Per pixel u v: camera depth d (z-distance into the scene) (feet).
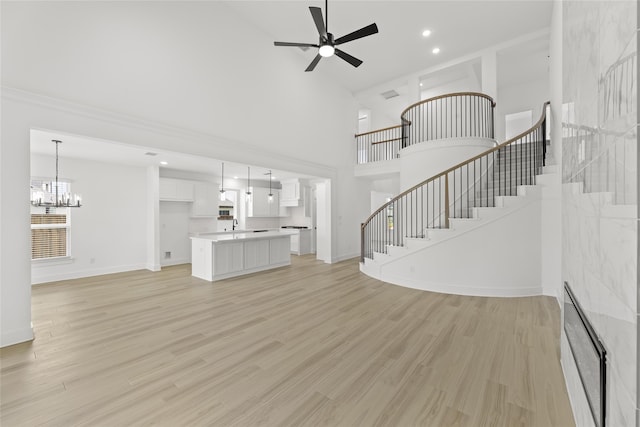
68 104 10.37
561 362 7.52
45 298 13.85
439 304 12.84
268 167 18.62
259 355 8.25
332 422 5.59
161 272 20.15
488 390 6.57
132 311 12.01
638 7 2.49
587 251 4.38
